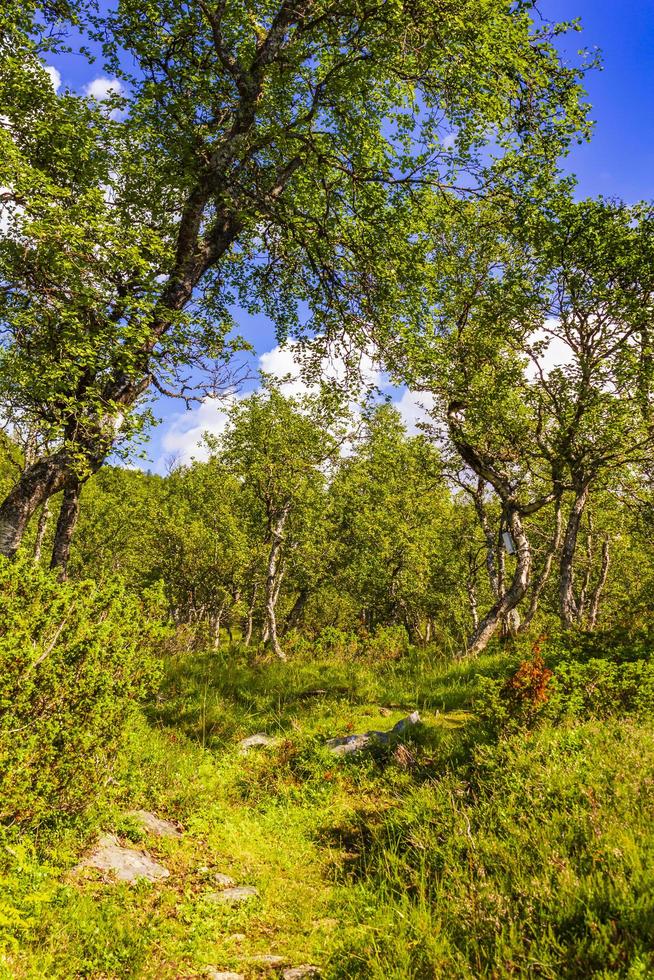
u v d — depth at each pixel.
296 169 12.00
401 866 5.02
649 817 4.24
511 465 16.34
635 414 14.09
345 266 11.78
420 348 11.81
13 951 3.34
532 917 3.57
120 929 3.98
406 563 33.91
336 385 12.77
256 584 36.50
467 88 10.38
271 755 8.73
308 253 11.88
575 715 6.94
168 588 41.66
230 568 37.97
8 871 3.91
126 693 5.64
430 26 9.76
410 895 4.58
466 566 37.69
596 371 13.91
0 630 4.77
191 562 39.72
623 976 2.91
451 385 14.98
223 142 10.44
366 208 11.05
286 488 23.47
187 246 10.84
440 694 10.84
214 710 10.46
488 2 9.63
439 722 9.15
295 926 4.53
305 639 16.86
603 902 3.45
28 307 8.98
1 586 4.94
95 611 5.72
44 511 20.56
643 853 3.73
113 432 8.75
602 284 14.32
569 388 13.80
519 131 11.41
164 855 5.43
